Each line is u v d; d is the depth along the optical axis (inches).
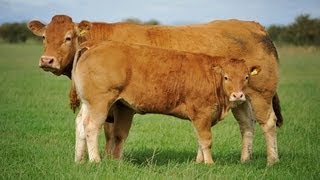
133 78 386.9
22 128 577.0
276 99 461.7
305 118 677.9
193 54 406.6
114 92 384.2
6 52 2760.8
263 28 472.4
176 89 396.2
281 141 526.9
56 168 374.9
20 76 1279.5
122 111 414.3
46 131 565.6
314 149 486.9
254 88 442.9
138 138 546.9
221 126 626.8
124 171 366.3
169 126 619.8
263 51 455.2
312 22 3216.0
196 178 366.3
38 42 4237.2
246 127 453.1
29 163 394.6
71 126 601.3
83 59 385.7
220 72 403.5
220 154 478.9
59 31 428.5
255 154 483.2
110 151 425.7
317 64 1983.3
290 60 2277.3
